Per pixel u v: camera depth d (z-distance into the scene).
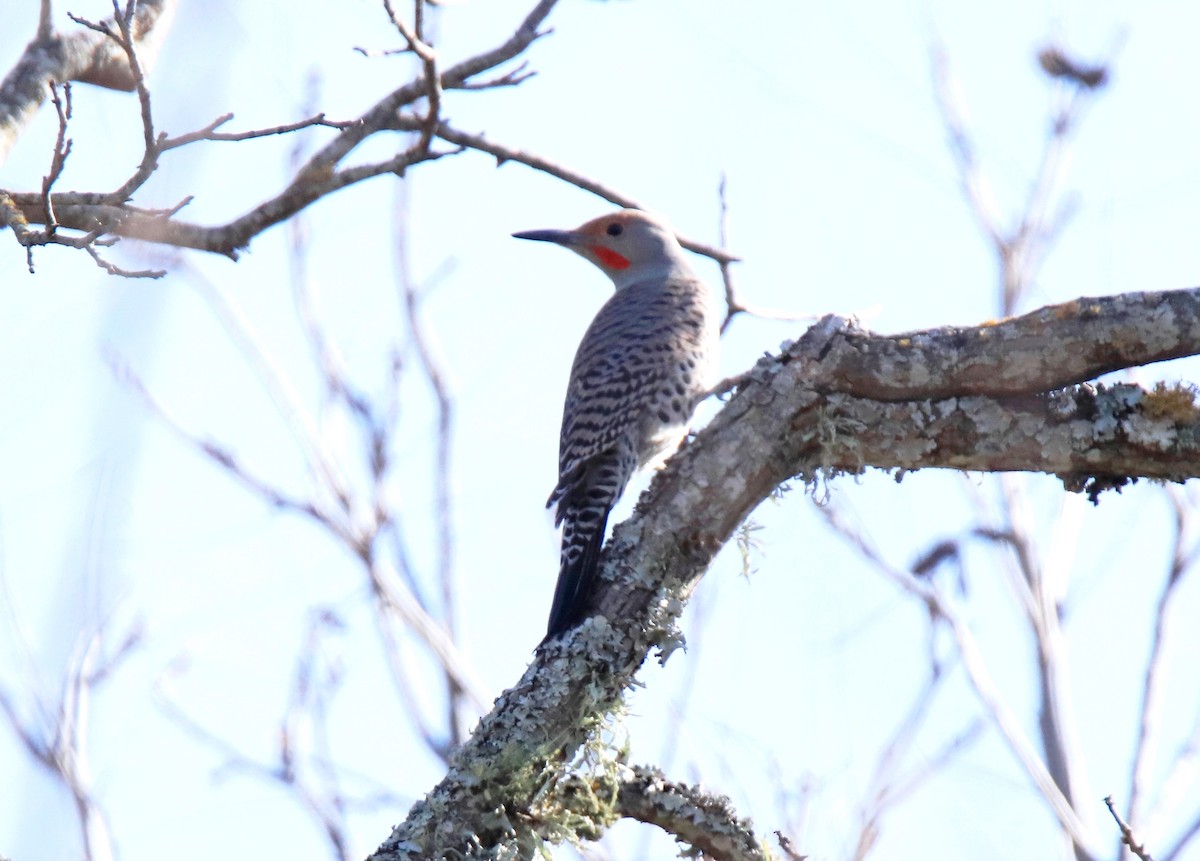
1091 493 8.70
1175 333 8.36
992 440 8.54
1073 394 8.53
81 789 9.88
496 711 8.20
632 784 8.34
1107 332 8.40
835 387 8.62
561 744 8.14
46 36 10.22
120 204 8.41
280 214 9.40
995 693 12.65
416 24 9.06
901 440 8.59
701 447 8.67
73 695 10.41
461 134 10.38
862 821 10.77
